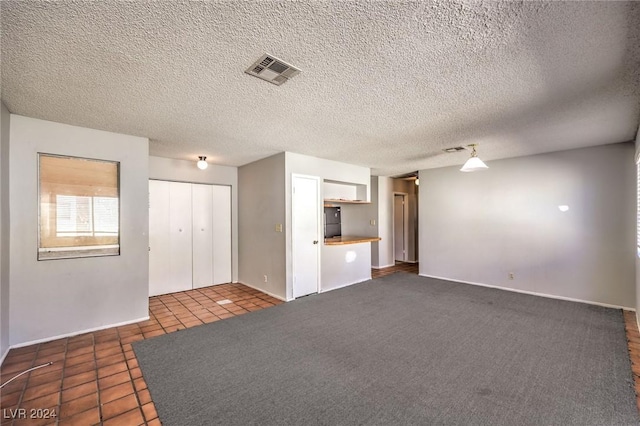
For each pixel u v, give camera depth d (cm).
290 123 295
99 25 143
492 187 489
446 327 315
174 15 136
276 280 442
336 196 568
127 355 255
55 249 290
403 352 258
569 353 254
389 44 161
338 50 167
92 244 310
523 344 273
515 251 463
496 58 175
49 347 270
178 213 487
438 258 564
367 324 326
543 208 435
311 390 203
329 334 299
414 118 280
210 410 183
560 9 133
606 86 212
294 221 436
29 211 276
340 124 297
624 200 372
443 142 370
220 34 151
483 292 459
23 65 181
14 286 268
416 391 201
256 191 491
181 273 486
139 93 223
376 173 634
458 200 534
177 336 295
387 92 222
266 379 217
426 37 155
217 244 527
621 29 146
